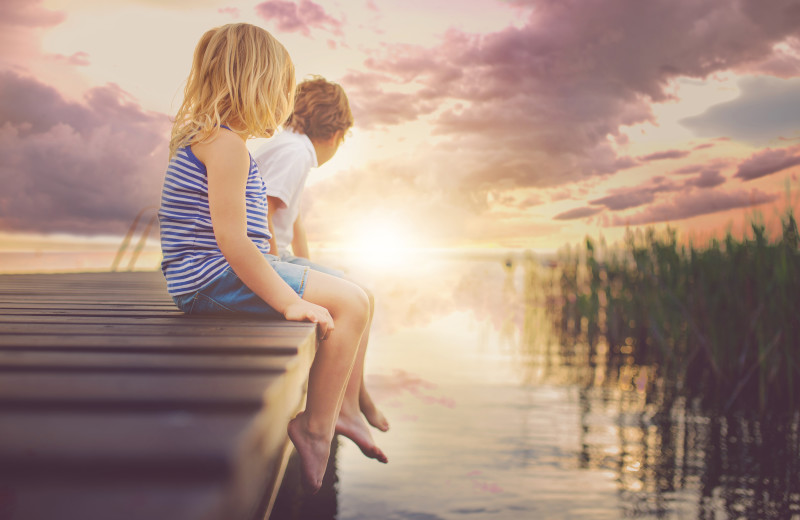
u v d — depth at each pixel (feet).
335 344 4.49
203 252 4.75
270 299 4.40
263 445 1.95
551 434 8.84
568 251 20.42
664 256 15.08
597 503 6.40
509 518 5.92
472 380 12.57
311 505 6.23
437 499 6.41
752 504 6.45
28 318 4.80
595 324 17.15
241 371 2.54
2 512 1.17
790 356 11.00
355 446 8.29
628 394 11.69
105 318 4.78
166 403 1.93
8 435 1.57
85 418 1.77
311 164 7.19
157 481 1.37
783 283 11.34
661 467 7.52
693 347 13.25
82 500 1.24
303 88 7.43
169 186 4.81
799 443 8.60
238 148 4.54
